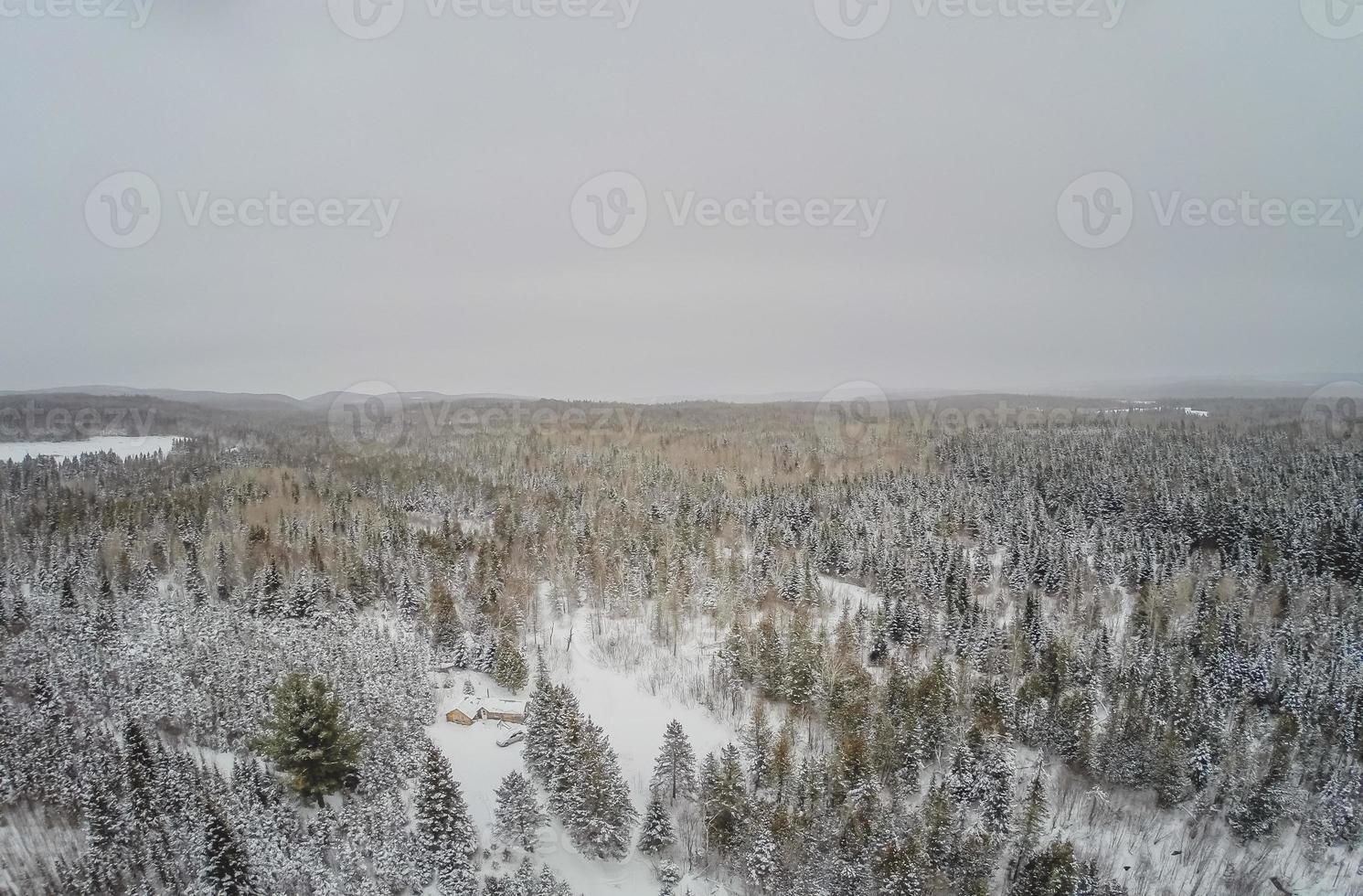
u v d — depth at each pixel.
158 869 55.84
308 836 58.19
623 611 107.62
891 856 55.22
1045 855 55.75
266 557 115.25
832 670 79.31
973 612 96.31
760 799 63.03
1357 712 76.81
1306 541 115.12
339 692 74.94
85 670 77.88
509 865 59.50
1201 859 64.62
